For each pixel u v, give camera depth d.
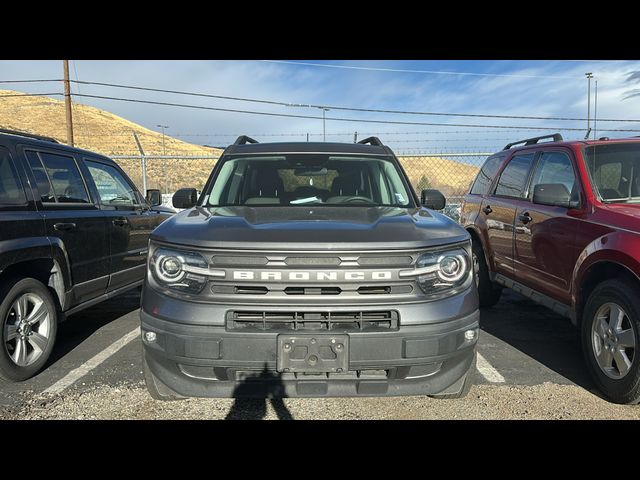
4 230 3.79
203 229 2.98
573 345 4.88
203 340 2.70
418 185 14.47
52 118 100.69
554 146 4.99
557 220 4.39
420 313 2.74
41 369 4.18
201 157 12.97
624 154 4.51
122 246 5.60
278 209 3.65
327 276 2.70
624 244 3.49
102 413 3.39
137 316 6.01
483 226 6.07
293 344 2.67
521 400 3.60
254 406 3.49
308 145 4.69
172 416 3.35
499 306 6.55
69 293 4.54
